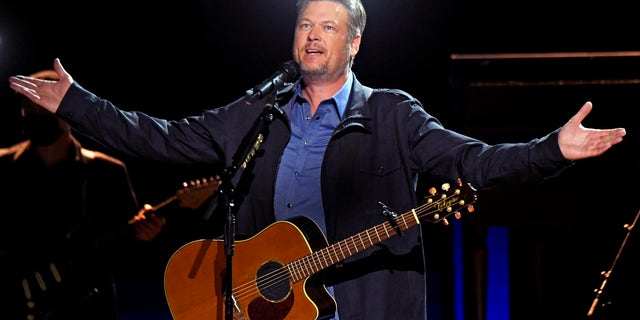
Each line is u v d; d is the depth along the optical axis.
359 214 11.15
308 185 11.39
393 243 11.11
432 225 25.06
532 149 10.20
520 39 22.66
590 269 18.39
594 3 22.30
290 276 11.23
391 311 11.00
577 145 9.88
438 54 22.80
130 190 16.31
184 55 23.95
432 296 24.50
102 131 11.56
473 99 18.20
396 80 22.95
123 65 24.00
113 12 23.62
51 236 15.61
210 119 11.89
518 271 18.56
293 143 11.55
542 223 17.42
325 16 11.39
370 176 11.18
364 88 11.72
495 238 18.52
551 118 18.17
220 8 23.66
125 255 27.38
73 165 15.76
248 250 11.50
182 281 11.91
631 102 17.98
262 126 11.39
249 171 11.56
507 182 10.42
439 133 11.03
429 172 11.18
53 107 11.54
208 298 11.80
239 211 11.61
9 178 15.56
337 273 11.21
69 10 23.44
